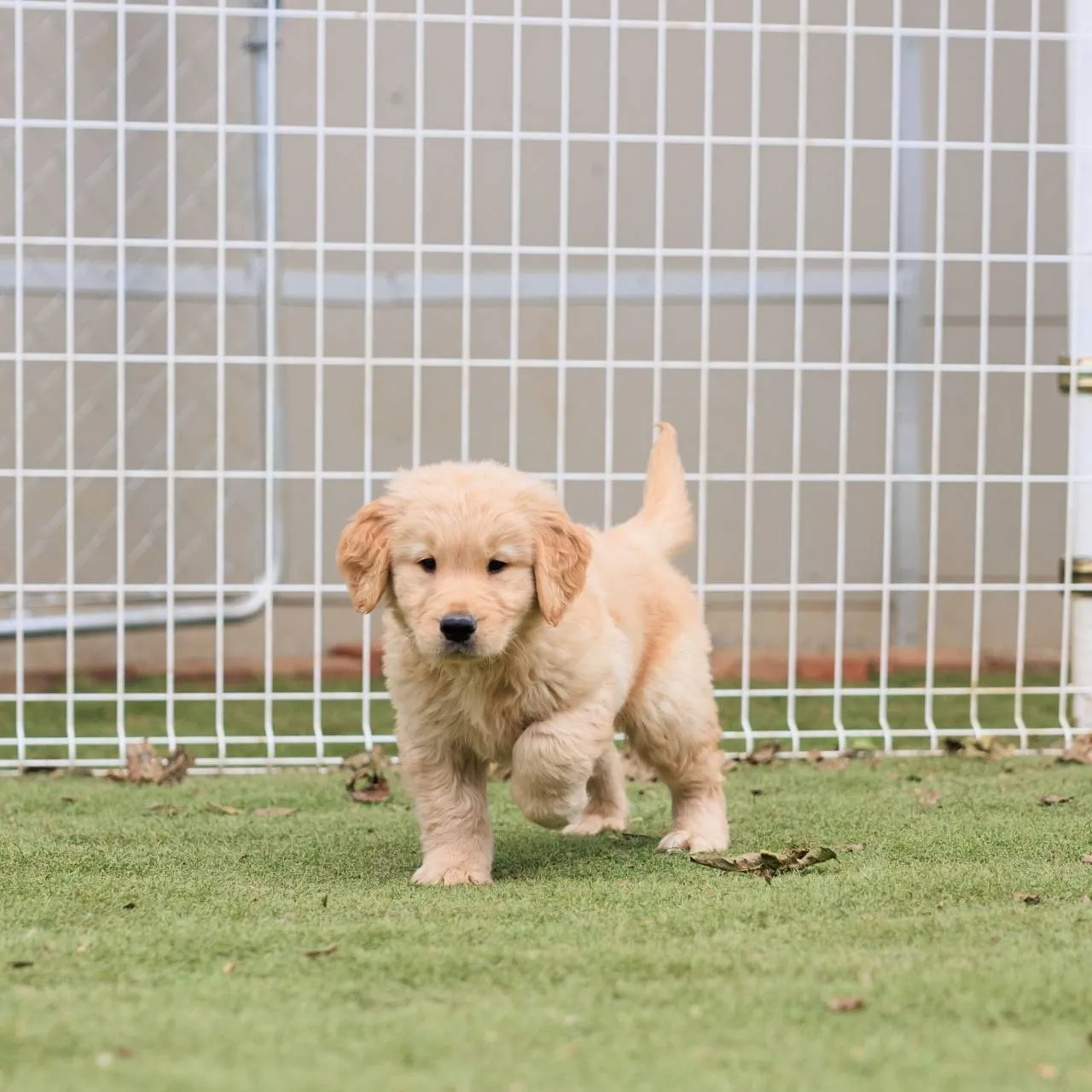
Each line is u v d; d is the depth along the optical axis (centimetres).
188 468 1306
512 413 850
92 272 1221
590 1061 354
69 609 855
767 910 515
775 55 1315
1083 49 919
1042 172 1321
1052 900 536
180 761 848
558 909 519
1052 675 1241
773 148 1320
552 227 1323
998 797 764
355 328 1334
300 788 813
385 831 692
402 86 1291
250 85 1263
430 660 573
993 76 1289
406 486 599
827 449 1357
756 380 1352
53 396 1277
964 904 528
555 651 580
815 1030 378
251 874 596
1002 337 1334
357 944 467
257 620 1319
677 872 593
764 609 1356
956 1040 370
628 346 1354
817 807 742
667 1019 387
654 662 650
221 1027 381
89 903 545
